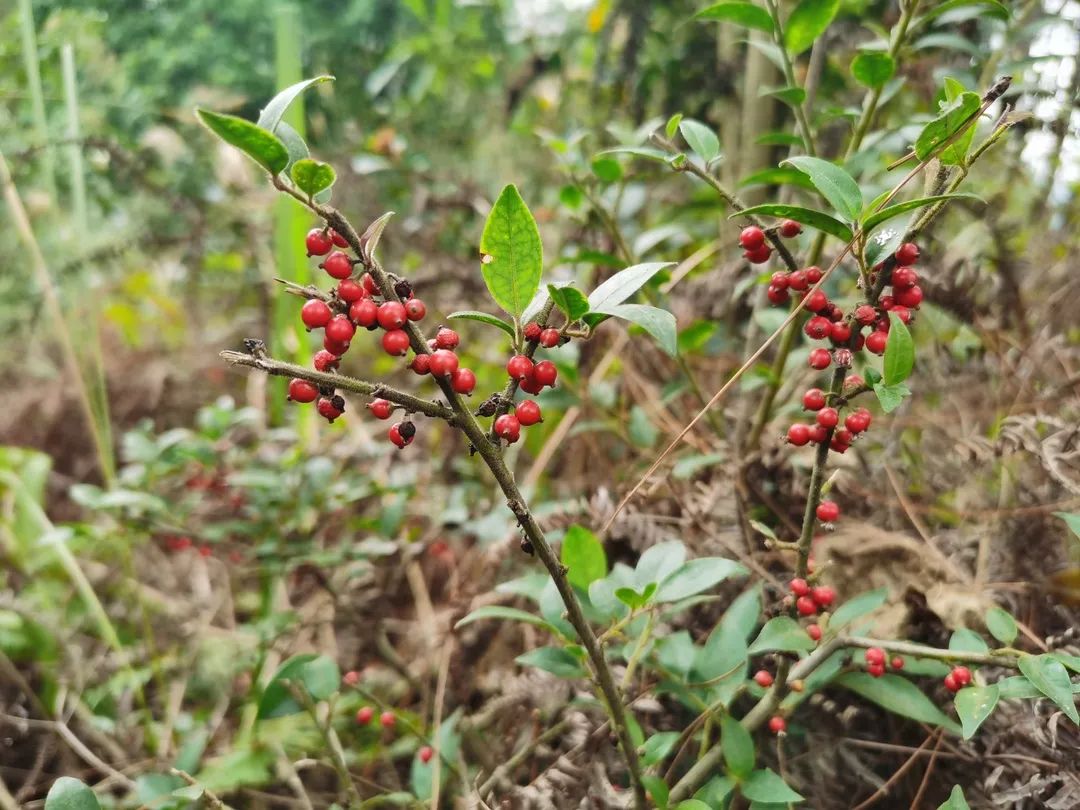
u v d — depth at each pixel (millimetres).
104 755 322
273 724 306
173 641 372
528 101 627
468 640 316
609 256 327
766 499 312
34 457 443
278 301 466
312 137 670
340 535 398
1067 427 266
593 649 191
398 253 508
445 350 160
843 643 208
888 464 304
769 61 387
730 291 381
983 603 249
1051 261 377
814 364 190
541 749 254
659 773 251
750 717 218
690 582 208
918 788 245
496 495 401
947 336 370
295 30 460
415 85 648
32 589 386
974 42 380
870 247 189
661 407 390
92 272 518
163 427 564
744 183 275
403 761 306
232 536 389
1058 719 218
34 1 572
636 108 488
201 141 583
